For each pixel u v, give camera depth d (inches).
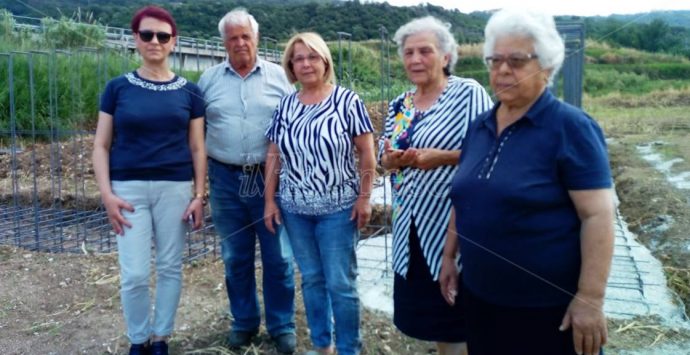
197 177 111.4
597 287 65.0
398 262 95.8
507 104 69.9
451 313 93.7
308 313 108.4
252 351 120.3
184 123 108.4
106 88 107.3
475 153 74.5
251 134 112.0
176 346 122.5
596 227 64.2
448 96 89.7
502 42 67.8
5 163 298.7
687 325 126.0
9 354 120.8
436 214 90.4
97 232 211.3
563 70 164.7
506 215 68.5
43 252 185.2
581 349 67.7
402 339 122.9
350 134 100.7
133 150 105.5
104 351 122.1
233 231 117.4
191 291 150.3
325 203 100.6
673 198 226.5
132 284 106.9
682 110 427.2
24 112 330.0
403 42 92.7
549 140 66.4
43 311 142.4
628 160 317.7
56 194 249.3
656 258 175.3
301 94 104.8
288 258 117.6
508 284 70.9
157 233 109.7
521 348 72.7
